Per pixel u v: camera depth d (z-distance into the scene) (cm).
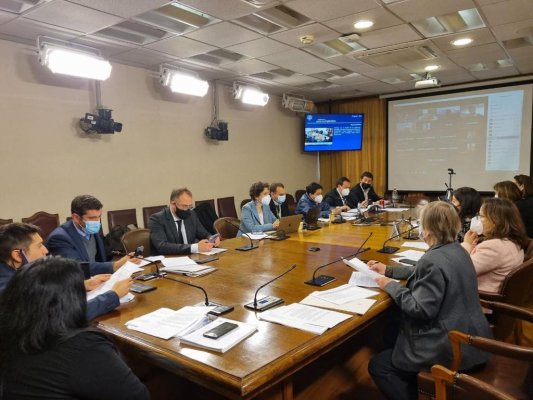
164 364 119
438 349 140
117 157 479
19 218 395
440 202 159
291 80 600
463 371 141
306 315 144
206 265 230
